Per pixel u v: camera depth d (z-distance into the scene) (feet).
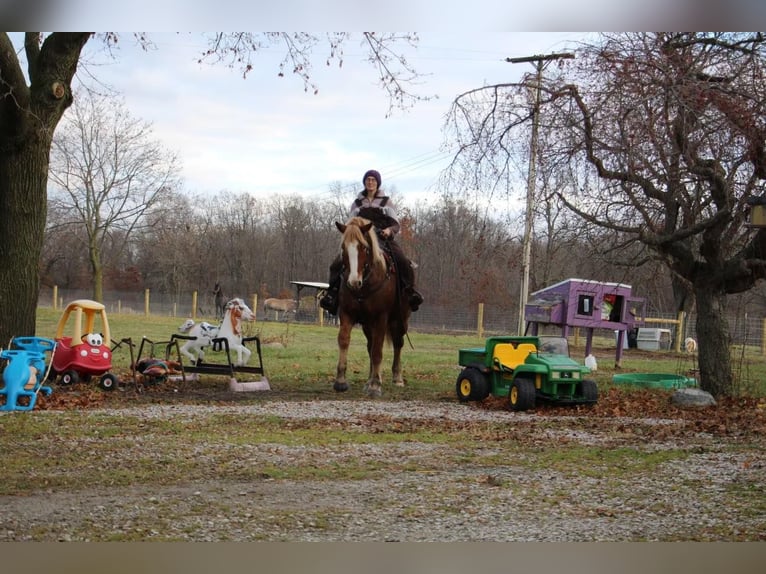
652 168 41.22
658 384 53.26
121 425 32.35
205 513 19.65
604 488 22.88
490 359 43.04
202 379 49.85
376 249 43.62
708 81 40.34
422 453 27.99
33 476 23.09
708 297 47.70
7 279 45.44
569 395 41.34
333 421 34.96
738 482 23.72
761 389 53.52
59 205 162.40
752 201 41.32
